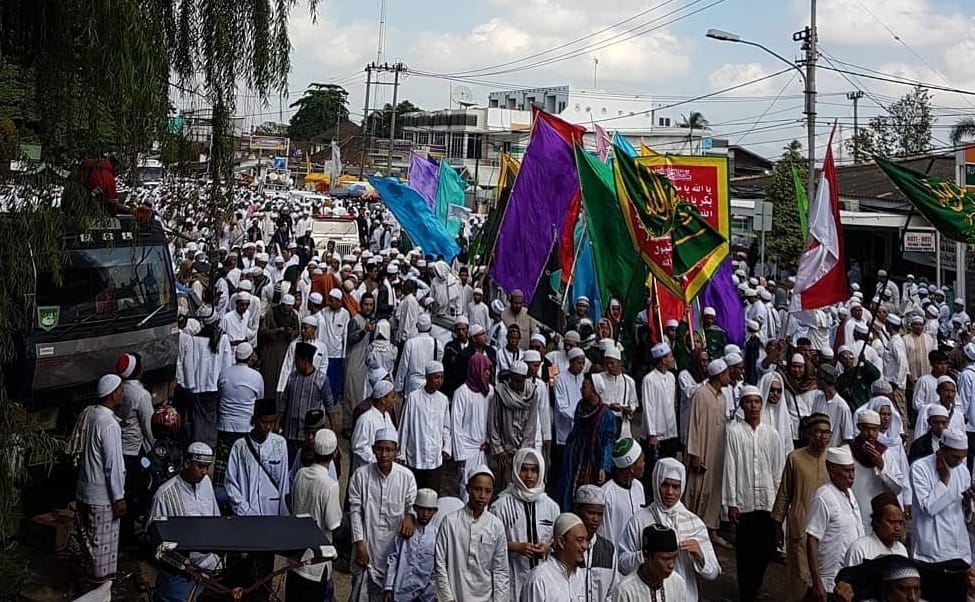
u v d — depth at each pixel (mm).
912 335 14766
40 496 9250
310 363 9734
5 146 5840
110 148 6156
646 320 13977
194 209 7969
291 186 64625
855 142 46062
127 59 5715
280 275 19641
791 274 29016
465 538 6055
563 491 8469
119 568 8398
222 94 7648
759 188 36656
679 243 12078
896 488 7574
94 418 7637
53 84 5848
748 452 8016
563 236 14156
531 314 13633
